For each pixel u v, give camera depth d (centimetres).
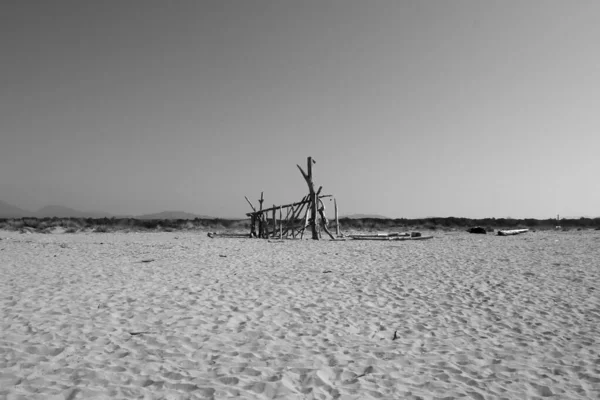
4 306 699
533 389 429
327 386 424
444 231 3756
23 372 438
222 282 945
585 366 488
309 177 2380
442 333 609
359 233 3328
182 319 646
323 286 913
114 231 3506
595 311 715
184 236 2897
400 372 466
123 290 844
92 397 385
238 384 421
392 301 791
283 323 641
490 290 881
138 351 509
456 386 432
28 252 1552
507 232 2852
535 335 600
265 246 1898
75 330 580
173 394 396
